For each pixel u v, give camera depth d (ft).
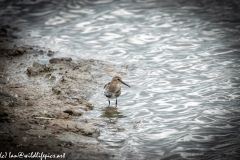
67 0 100.37
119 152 40.16
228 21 85.30
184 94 55.36
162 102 53.31
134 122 47.83
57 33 80.69
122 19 88.22
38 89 54.29
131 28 82.89
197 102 52.90
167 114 49.90
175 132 45.21
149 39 77.25
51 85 55.98
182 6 95.96
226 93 55.06
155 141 43.14
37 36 78.74
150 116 49.52
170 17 88.69
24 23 86.28
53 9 94.58
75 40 77.10
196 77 60.85
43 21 87.51
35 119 44.88
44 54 69.00
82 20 87.81
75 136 42.16
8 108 47.11
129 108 51.78
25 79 57.67
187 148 41.50
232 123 46.88
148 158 39.42
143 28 82.79
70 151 38.40
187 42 75.25
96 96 54.24
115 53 70.90
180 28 82.28
